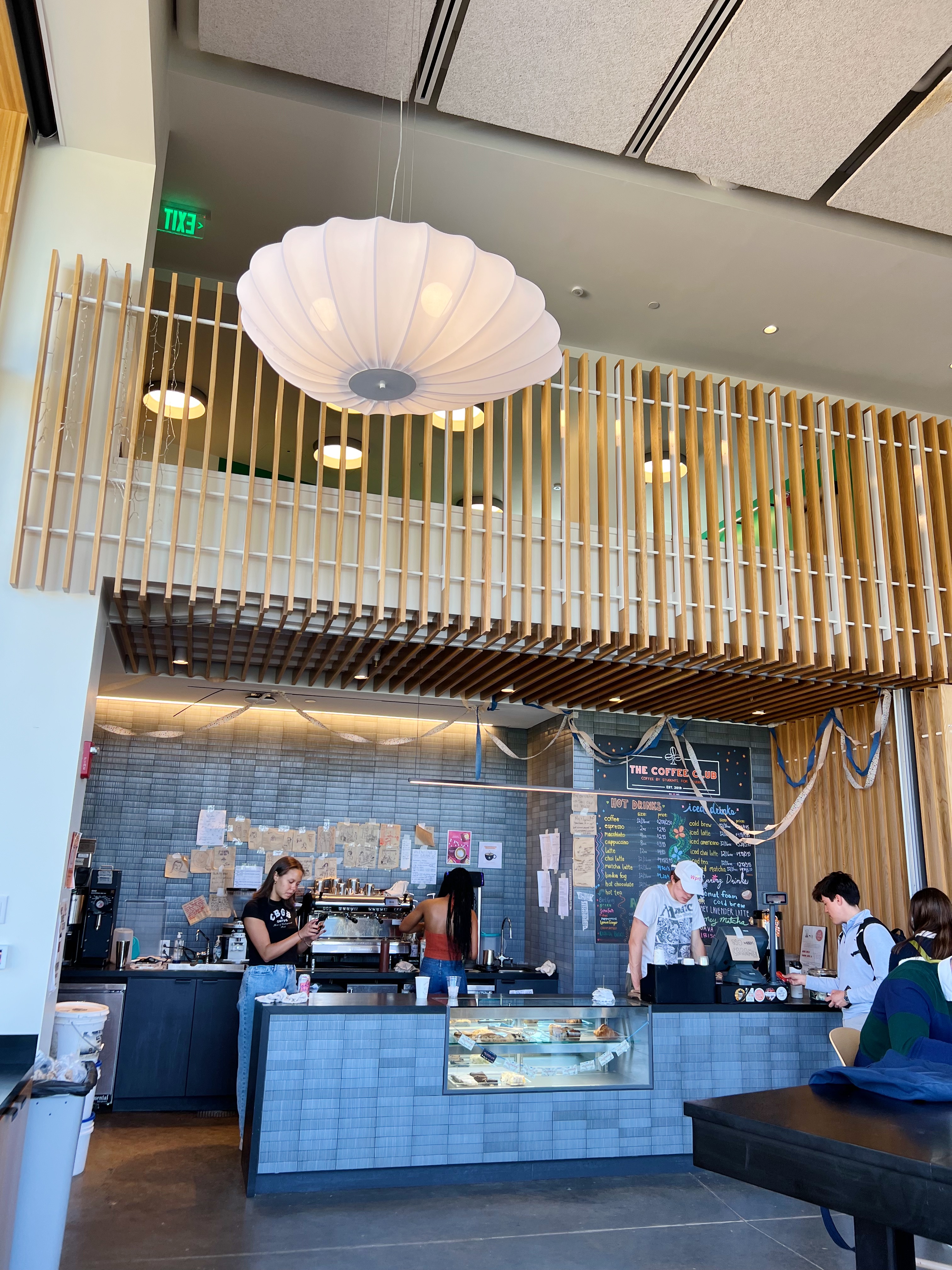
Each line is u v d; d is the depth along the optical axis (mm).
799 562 6141
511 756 9250
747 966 5789
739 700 7230
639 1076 5188
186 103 5086
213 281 6453
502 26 4602
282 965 5418
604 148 5344
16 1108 2988
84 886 6766
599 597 5500
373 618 5020
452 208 5789
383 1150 4703
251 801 8531
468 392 2906
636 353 7148
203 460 4625
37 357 4488
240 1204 4410
